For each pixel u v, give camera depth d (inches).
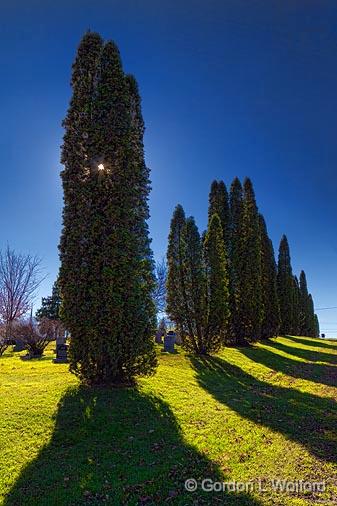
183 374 502.9
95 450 247.9
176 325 725.3
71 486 200.8
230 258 954.1
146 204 476.1
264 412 352.8
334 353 972.6
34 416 300.0
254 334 932.6
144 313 421.1
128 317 403.5
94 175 424.2
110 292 396.2
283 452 253.0
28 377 449.4
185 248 740.7
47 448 249.8
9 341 976.9
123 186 429.1
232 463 233.5
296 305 1699.1
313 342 1264.8
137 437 272.1
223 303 732.0
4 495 192.2
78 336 400.8
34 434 269.6
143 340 415.5
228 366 601.0
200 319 710.5
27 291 1076.5
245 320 924.0
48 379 434.0
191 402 369.1
